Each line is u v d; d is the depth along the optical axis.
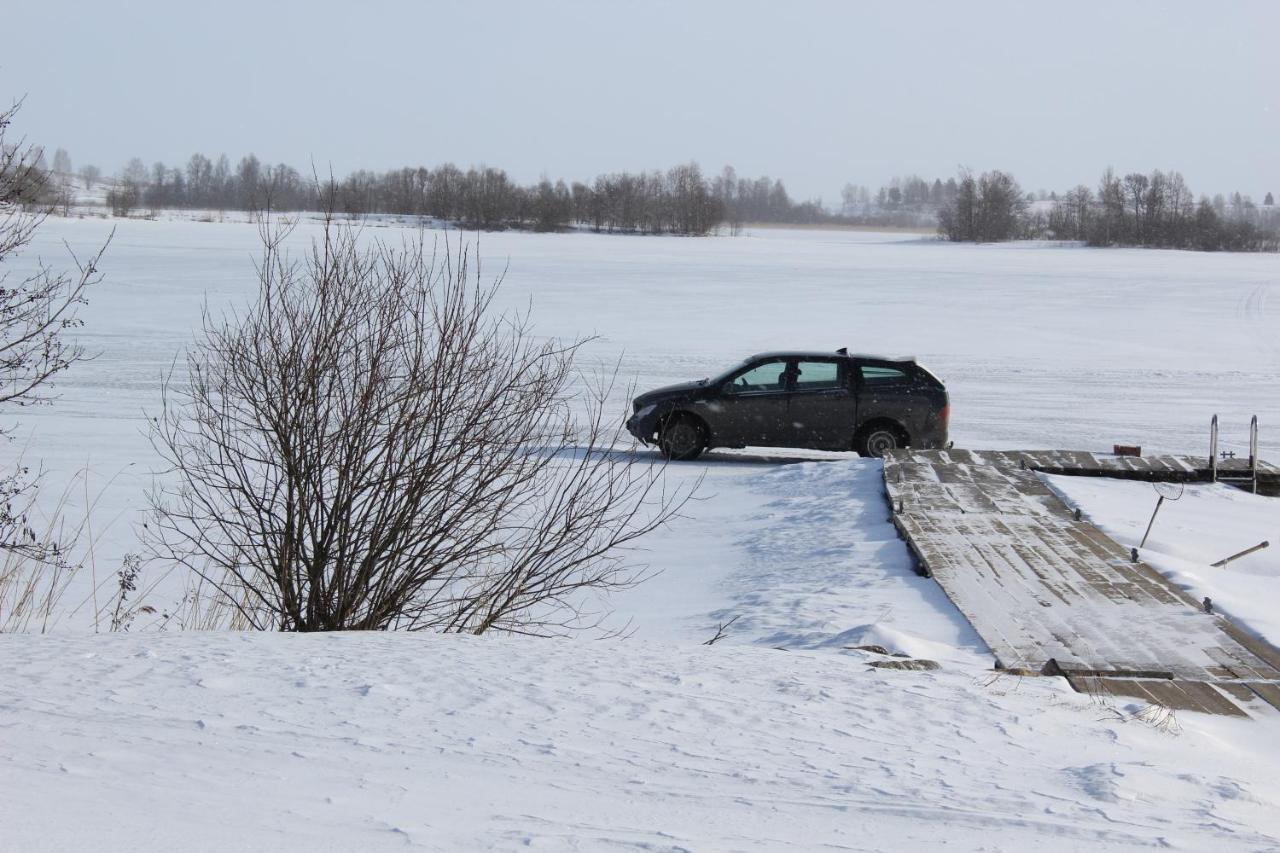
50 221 115.25
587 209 184.38
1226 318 52.03
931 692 6.93
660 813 4.54
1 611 10.41
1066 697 7.20
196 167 192.12
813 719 6.10
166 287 49.44
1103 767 5.38
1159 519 15.14
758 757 5.35
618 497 11.47
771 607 11.27
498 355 10.62
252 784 4.60
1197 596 11.02
